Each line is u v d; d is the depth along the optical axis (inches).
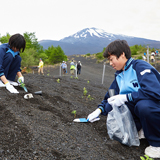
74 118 89.7
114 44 67.7
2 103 80.1
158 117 57.3
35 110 83.4
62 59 1286.9
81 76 549.3
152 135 60.8
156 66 681.0
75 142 63.3
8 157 46.4
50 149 54.7
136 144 67.0
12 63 110.0
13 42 98.2
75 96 150.2
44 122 74.1
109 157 57.9
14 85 116.2
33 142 56.0
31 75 244.1
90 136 72.2
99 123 89.0
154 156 60.1
